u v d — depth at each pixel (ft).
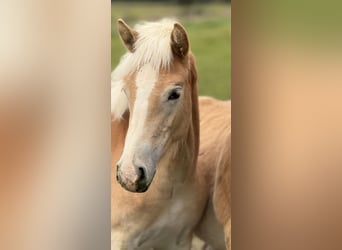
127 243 7.91
